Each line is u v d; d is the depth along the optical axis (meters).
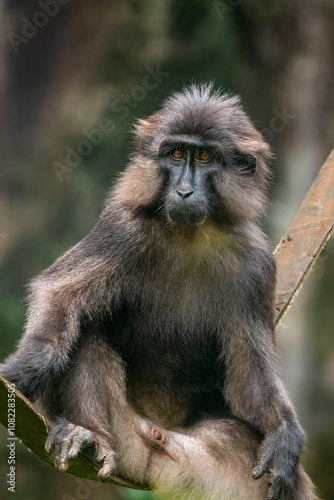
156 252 10.79
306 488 10.58
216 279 10.90
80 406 10.13
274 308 11.52
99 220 11.09
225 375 11.09
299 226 12.68
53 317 10.08
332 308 27.23
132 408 10.88
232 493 10.60
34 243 25.08
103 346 10.53
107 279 10.60
